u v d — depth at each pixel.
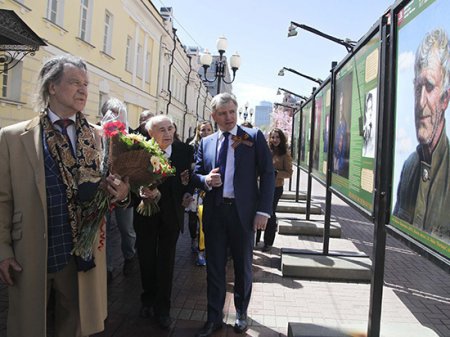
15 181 2.19
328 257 5.36
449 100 2.07
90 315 2.33
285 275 5.04
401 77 2.73
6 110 9.27
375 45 3.41
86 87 2.34
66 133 2.33
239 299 3.51
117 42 16.38
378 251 2.99
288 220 7.83
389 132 2.89
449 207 2.06
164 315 3.49
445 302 4.35
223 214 3.46
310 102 8.34
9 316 2.25
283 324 3.68
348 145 4.39
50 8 11.11
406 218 2.59
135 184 2.56
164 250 3.52
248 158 3.48
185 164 3.61
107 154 2.43
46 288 2.19
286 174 6.21
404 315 3.97
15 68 9.68
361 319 3.82
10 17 5.35
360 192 3.77
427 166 2.32
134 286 4.54
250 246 3.51
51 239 2.21
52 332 3.27
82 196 2.26
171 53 26.56
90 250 2.28
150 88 22.39
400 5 2.72
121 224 4.83
